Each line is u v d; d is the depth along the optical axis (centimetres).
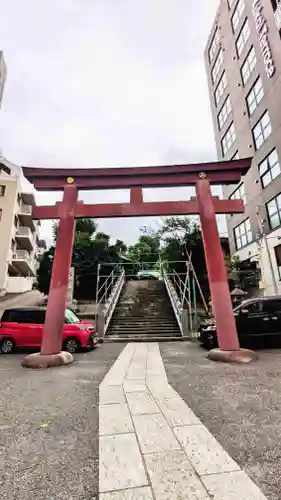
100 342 1177
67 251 804
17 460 247
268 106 1571
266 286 1562
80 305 2119
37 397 436
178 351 901
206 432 296
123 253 3259
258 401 393
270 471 221
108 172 871
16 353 952
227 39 2088
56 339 731
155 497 190
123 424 322
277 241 1477
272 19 1505
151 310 1584
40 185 872
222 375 550
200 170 873
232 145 2012
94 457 250
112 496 192
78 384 512
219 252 786
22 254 2594
